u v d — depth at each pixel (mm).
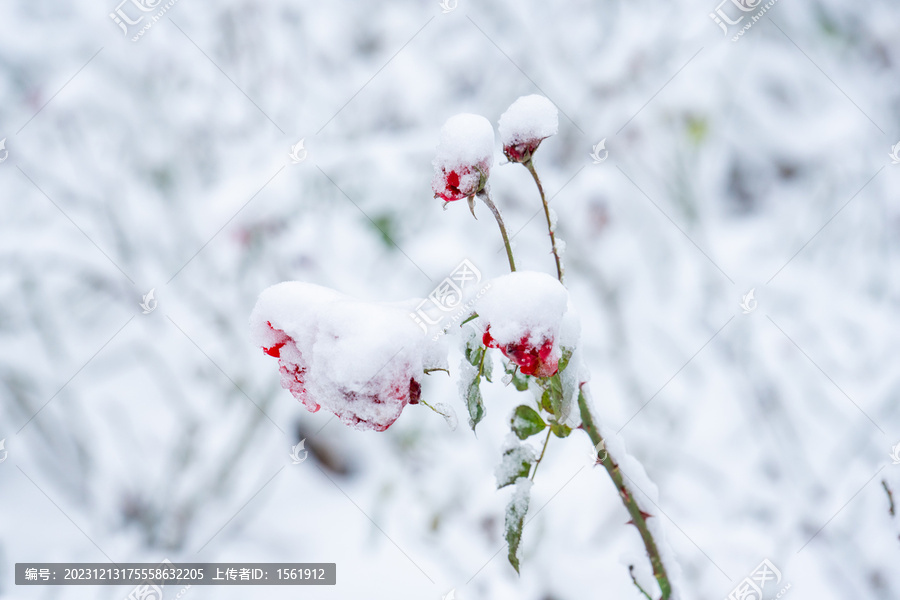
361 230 2057
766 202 2240
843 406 1778
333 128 2434
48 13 2475
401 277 2008
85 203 2268
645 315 2000
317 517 1640
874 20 2363
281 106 2486
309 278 2014
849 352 1899
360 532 1589
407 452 1732
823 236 2119
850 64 2365
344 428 1765
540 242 2064
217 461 1774
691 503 1634
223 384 1916
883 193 2137
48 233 2199
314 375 969
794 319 1970
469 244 2053
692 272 2061
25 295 2105
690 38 2332
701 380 1878
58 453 1836
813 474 1646
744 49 2330
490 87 2436
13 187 2277
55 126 2330
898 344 1870
